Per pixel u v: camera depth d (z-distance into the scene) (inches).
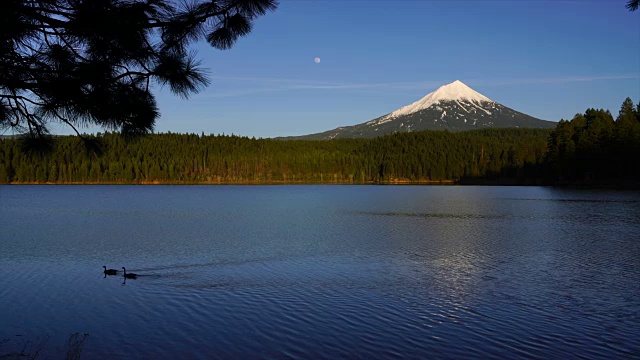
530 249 1328.7
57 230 1835.6
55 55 234.2
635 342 589.0
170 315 708.0
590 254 1242.0
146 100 251.6
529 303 762.8
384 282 914.7
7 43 225.0
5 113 249.6
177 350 574.2
